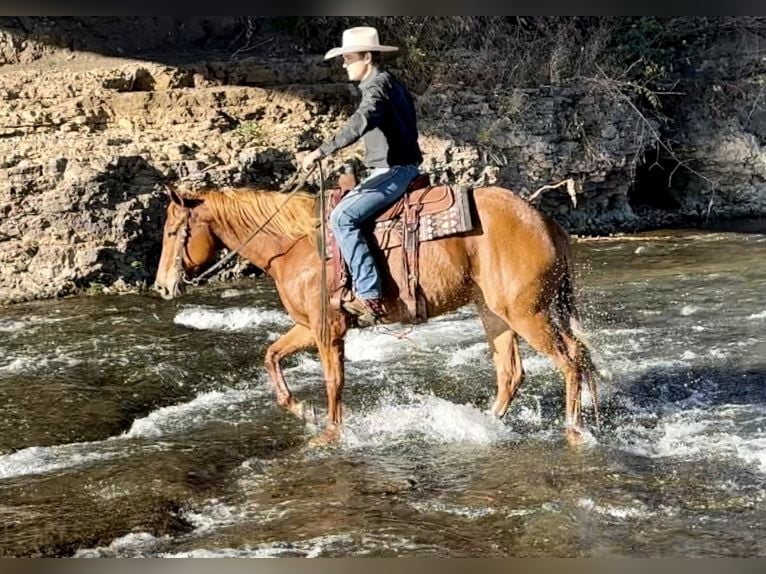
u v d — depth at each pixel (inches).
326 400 351.6
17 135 606.5
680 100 844.6
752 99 853.8
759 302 482.9
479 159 708.7
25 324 473.1
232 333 453.1
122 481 277.9
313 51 779.4
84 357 411.5
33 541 240.8
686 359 386.0
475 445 301.4
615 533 238.2
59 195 556.1
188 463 292.4
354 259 285.3
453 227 285.1
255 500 265.7
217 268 311.9
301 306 302.8
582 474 273.7
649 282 542.6
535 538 236.2
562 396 348.2
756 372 365.7
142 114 645.3
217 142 639.8
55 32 706.8
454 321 472.7
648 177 844.6
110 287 558.9
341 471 284.0
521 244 285.4
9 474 287.4
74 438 319.3
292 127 674.2
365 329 453.7
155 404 353.7
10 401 354.6
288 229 303.0
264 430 323.0
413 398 350.9
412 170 292.4
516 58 787.4
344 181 298.4
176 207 307.9
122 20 735.7
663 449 292.2
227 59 718.5
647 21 821.9
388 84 285.0
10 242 552.1
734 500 254.2
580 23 820.0
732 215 812.6
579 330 297.3
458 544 234.7
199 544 238.8
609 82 766.5
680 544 231.5
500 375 313.3
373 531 243.1
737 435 301.7
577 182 740.7
